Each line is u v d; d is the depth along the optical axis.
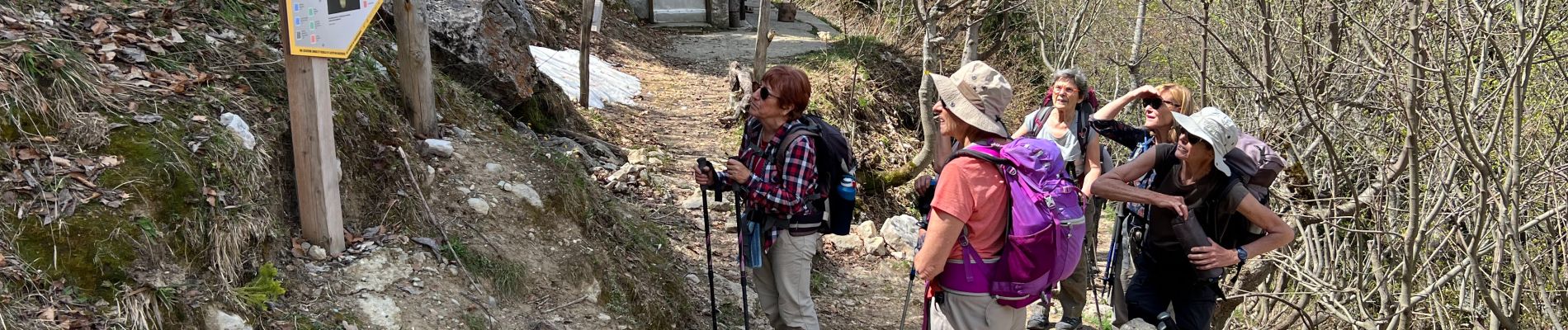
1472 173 5.22
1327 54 6.46
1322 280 5.98
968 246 2.78
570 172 4.80
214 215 3.06
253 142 3.47
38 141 2.98
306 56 3.21
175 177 3.06
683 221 5.69
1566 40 5.61
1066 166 3.85
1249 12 7.70
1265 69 5.97
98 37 3.63
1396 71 4.74
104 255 2.73
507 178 4.40
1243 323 6.87
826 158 3.35
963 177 2.68
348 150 3.80
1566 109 5.70
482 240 3.89
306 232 3.42
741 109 8.38
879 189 7.95
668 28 14.34
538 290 3.83
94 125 3.10
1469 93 5.34
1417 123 4.37
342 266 3.40
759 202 3.30
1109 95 14.27
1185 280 3.46
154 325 2.70
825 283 5.24
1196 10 8.95
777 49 13.05
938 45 7.48
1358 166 6.35
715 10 14.71
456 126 4.79
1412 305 5.26
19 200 2.77
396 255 3.53
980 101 2.76
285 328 2.99
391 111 4.38
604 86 9.00
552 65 8.83
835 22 17.47
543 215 4.28
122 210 2.87
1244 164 3.37
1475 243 4.66
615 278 4.19
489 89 6.09
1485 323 6.23
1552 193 5.48
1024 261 2.71
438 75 5.27
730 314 4.66
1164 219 3.40
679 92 9.86
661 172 6.55
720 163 7.31
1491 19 4.57
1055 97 3.84
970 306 2.83
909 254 5.78
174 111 3.36
